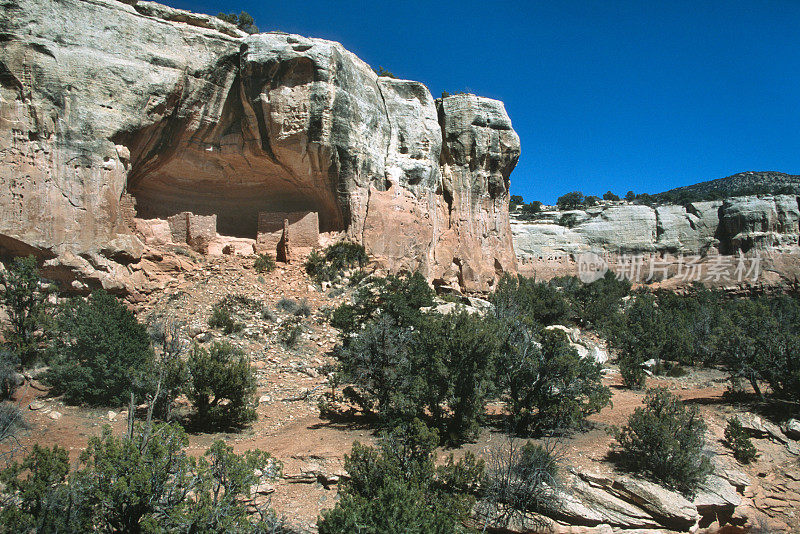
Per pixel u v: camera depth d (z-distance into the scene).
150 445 9.46
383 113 33.44
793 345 18.67
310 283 26.41
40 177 21.48
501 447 13.49
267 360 19.78
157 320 20.84
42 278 20.98
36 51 21.88
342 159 29.12
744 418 17.27
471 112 39.75
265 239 28.94
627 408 17.81
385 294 22.25
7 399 15.34
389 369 15.46
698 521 12.63
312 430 14.70
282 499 11.29
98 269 21.95
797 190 78.12
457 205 38.88
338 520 8.82
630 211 71.44
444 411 15.07
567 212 77.75
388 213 31.03
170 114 25.62
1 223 20.78
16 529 7.95
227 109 28.05
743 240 65.00
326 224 31.41
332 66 28.27
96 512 8.80
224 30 28.34
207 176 29.47
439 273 36.28
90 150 22.50
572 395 15.59
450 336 15.16
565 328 31.20
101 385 15.73
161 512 8.80
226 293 24.12
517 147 41.91
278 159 28.73
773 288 61.03
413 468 10.90
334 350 20.94
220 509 8.70
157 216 28.97
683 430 13.54
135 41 24.69
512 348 16.23
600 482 12.42
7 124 21.23
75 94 22.47
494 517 10.94
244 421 15.05
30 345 17.30
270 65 27.11
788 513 14.10
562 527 11.24
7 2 21.77
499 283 38.22
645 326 28.67
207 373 14.78
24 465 9.08
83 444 13.02
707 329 30.08
